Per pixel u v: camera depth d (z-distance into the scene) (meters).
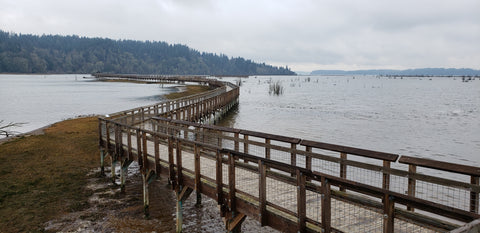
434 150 22.00
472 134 27.11
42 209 10.98
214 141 11.30
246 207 7.19
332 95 75.38
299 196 5.86
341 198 5.35
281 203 6.90
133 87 88.81
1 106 45.00
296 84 151.00
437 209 4.29
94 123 27.09
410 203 4.55
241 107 48.25
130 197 12.27
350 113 40.56
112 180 13.70
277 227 6.52
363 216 6.15
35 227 9.77
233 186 7.45
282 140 7.93
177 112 22.72
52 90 77.88
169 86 92.88
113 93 67.81
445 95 74.12
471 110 43.84
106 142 13.89
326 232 5.48
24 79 154.62
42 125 30.03
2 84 106.38
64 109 41.88
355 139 25.12
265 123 32.69
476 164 18.86
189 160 10.84
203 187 8.42
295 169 5.90
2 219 10.20
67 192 12.55
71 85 100.44
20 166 15.28
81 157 17.08
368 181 13.50
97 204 11.59
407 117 36.91
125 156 12.68
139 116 18.50
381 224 5.81
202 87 84.00
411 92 86.81
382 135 26.69
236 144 9.61
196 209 11.34
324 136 26.16
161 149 12.59
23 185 12.95
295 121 33.94
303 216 5.86
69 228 9.77
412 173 4.62
